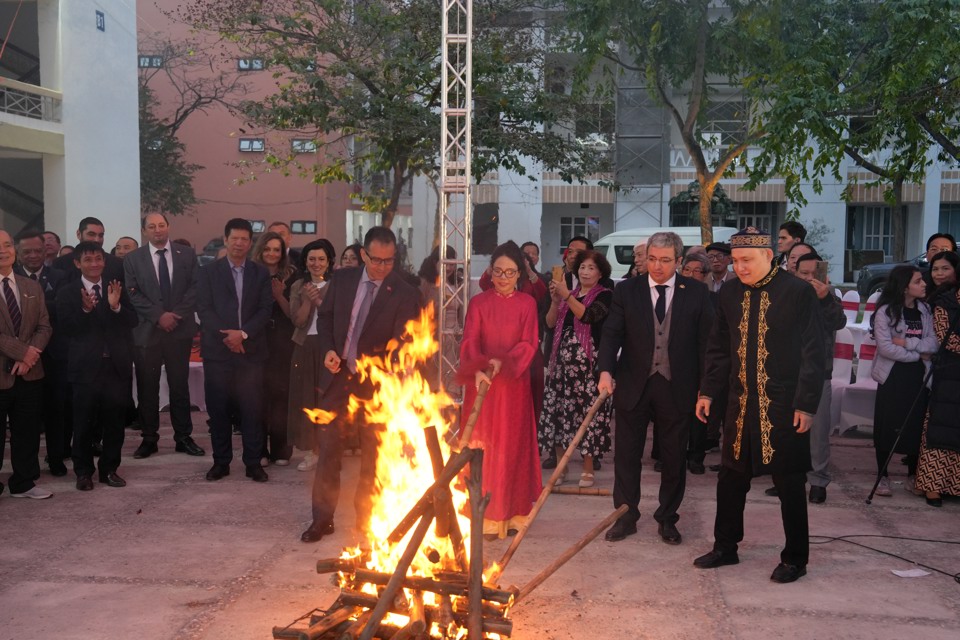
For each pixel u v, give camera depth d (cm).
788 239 713
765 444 469
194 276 768
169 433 867
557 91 1590
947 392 620
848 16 1374
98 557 508
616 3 1360
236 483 675
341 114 1376
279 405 731
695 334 537
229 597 449
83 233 793
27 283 630
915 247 2928
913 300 655
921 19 1191
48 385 688
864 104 1351
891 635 408
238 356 680
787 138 1263
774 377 471
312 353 705
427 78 1346
